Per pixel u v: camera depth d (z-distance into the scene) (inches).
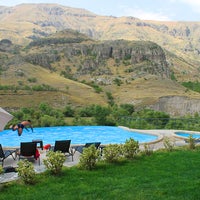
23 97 4111.7
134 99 5565.9
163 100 5472.4
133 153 581.0
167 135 1117.1
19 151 604.4
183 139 1002.7
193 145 709.9
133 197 358.9
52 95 4505.4
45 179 435.2
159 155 608.4
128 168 499.2
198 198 354.9
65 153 663.1
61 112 2519.7
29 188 397.7
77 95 5383.9
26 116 2000.5
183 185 400.2
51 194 373.7
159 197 358.6
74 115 2628.0
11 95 4050.2
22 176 417.7
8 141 1184.2
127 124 1611.7
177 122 1528.1
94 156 499.2
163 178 438.0
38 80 6314.0
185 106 5403.5
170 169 489.4
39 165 543.8
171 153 629.3
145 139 1174.3
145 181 423.5
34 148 568.1
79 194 372.2
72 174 462.0
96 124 1862.7
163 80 7647.6
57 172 462.9
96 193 374.9
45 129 1524.4
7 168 486.0
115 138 1262.3
